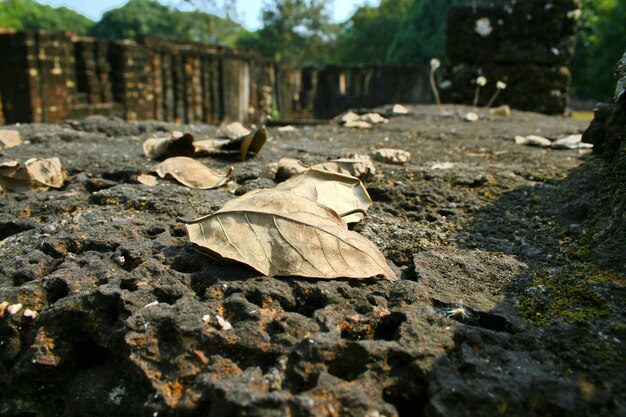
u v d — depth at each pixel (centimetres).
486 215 37
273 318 23
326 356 20
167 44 220
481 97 137
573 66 508
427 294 25
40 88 159
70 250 29
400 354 20
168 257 28
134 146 61
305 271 25
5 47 157
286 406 18
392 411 18
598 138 45
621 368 20
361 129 85
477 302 25
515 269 28
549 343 21
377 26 740
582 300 24
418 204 39
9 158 51
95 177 46
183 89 233
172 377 20
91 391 22
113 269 27
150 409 19
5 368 24
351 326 23
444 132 82
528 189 42
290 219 26
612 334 21
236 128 70
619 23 439
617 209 30
